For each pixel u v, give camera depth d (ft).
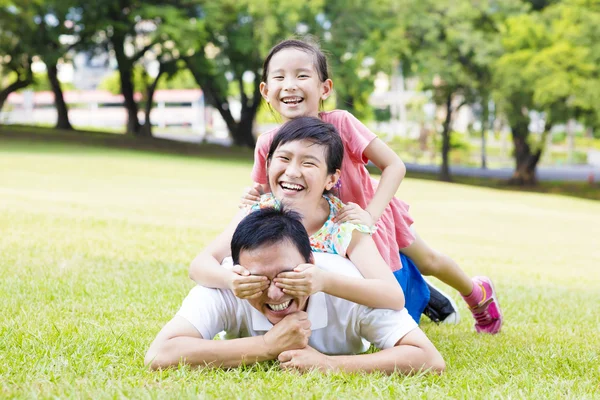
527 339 11.61
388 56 79.97
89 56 92.53
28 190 36.55
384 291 8.84
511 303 15.51
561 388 8.19
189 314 8.78
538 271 22.16
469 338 11.56
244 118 93.25
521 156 86.79
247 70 88.28
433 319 13.17
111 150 72.18
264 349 8.50
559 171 118.52
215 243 9.67
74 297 12.89
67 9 79.10
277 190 9.32
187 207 34.27
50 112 181.16
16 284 13.73
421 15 81.05
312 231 9.53
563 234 36.04
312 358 8.45
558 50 72.43
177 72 91.61
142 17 81.35
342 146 9.43
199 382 7.77
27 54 82.23
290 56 10.39
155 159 66.64
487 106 84.48
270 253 8.21
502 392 7.88
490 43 79.20
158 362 8.40
